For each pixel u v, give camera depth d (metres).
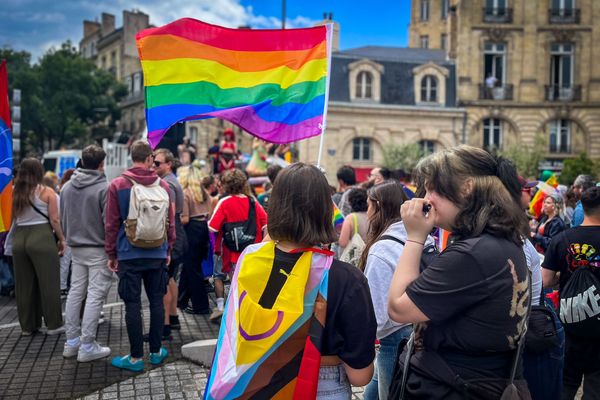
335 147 34.69
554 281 3.84
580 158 25.03
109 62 60.50
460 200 2.17
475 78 35.31
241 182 6.14
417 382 2.19
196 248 7.30
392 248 3.12
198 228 7.26
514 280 2.04
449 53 38.38
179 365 5.27
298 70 4.82
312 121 4.72
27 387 4.70
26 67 44.69
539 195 7.99
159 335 5.27
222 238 6.13
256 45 4.82
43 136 46.47
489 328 2.03
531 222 8.00
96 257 5.33
